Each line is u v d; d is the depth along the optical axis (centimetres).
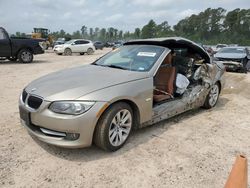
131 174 295
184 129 437
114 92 324
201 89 513
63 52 2186
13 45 1293
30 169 296
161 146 367
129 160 324
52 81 352
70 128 299
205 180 291
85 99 304
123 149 352
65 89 317
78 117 298
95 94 311
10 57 1330
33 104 321
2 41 1247
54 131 309
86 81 339
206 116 517
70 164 309
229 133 429
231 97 702
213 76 546
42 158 320
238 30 8125
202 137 407
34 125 327
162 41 443
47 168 299
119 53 467
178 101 453
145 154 341
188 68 509
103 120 319
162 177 292
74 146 306
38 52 1414
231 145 383
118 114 336
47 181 276
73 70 413
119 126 345
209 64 535
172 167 313
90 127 306
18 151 333
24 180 276
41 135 317
